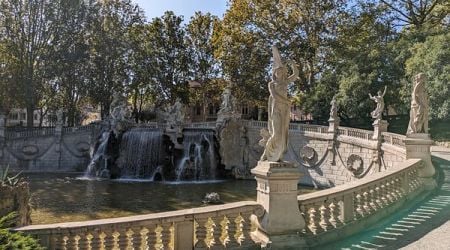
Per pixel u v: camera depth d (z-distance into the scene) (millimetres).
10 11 56094
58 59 57750
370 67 45781
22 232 7684
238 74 52656
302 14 50969
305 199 10414
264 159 10266
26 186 16797
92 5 60062
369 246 9992
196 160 45469
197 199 31578
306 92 53094
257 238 9828
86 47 59375
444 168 23016
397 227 11617
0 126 51125
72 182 41438
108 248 8344
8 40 56250
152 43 65875
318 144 39812
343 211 11336
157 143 46500
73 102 61812
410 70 40219
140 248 8570
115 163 47156
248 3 51938
